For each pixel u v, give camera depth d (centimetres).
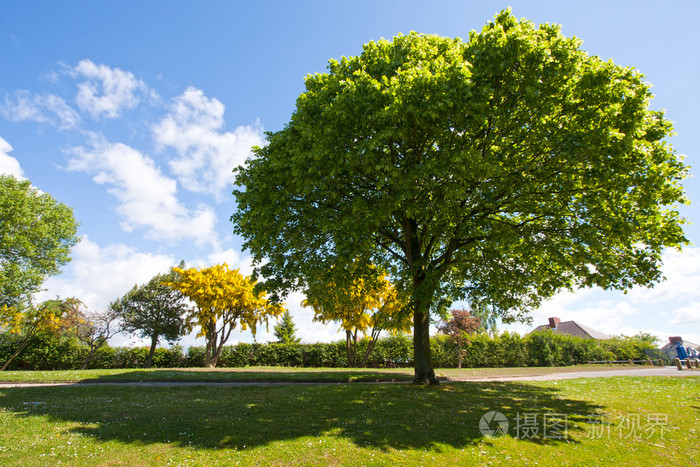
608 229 1192
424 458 677
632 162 1098
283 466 625
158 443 718
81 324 3391
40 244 3372
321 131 1237
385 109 1042
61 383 1716
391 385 1486
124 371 2145
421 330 1545
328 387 1451
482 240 1554
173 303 3891
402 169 1197
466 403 1121
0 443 707
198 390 1393
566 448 764
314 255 1578
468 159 1023
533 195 1316
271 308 3478
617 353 4591
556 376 2239
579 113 1148
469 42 1318
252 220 1392
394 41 1435
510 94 1211
